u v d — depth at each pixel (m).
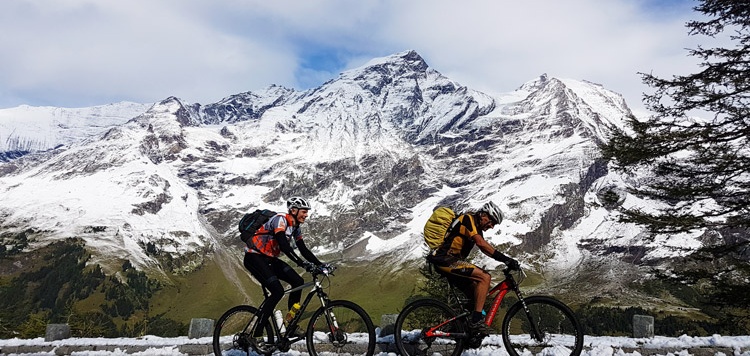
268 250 8.98
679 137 17.88
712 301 18.25
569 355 8.02
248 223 9.12
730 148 17.94
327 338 9.00
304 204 8.88
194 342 11.13
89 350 11.58
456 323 8.44
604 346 9.33
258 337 9.02
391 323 10.32
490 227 8.54
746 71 18.06
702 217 18.48
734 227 18.23
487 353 8.95
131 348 11.29
